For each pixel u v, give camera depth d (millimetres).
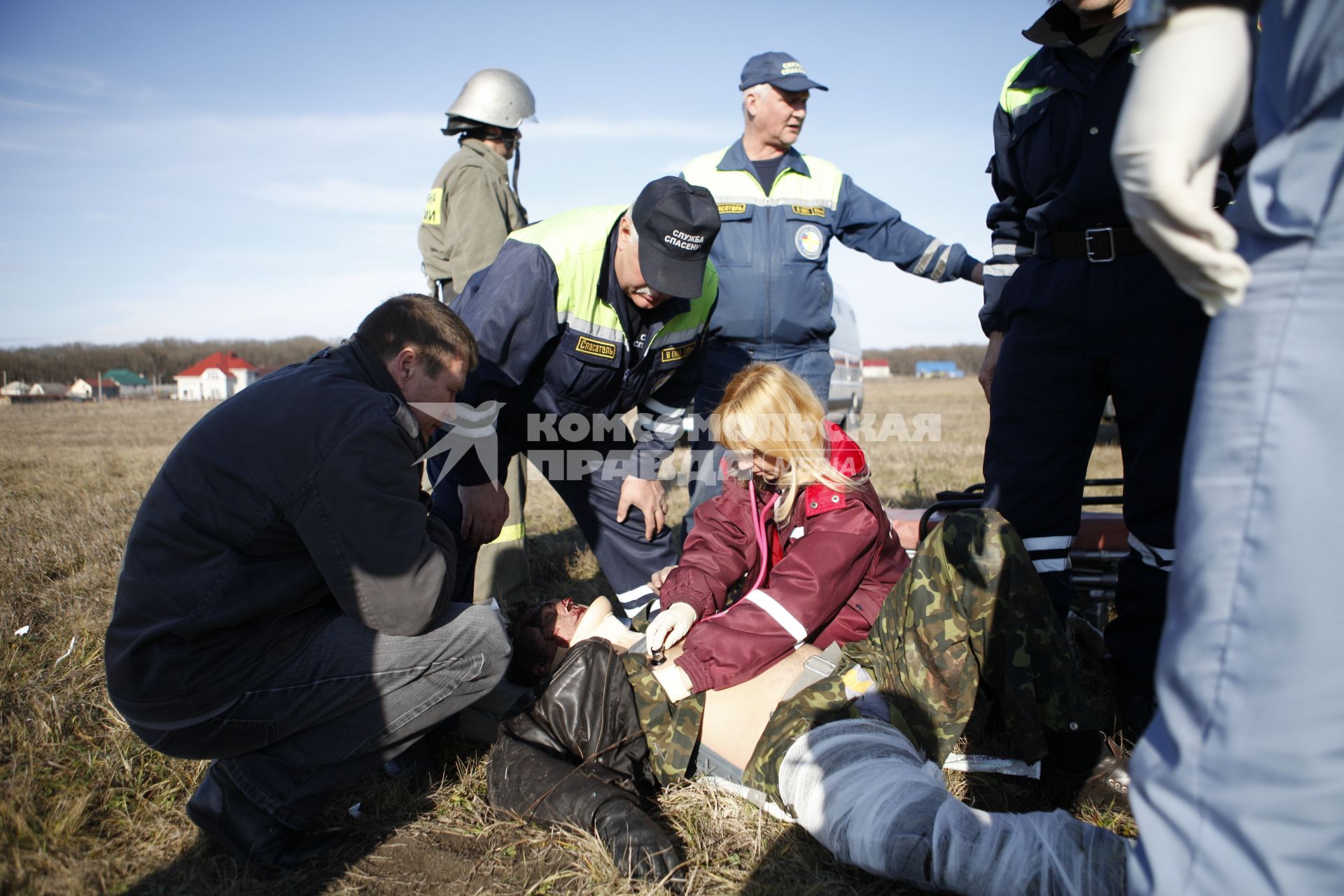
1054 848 1706
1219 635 1187
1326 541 1114
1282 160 1188
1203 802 1188
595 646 2361
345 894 2014
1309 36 1164
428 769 2551
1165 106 1104
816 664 2389
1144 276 2590
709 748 2416
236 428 2094
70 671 3031
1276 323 1158
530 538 5504
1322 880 1132
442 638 2252
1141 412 2660
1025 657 2162
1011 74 2949
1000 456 2896
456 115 4516
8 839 2064
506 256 2986
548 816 2193
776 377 2582
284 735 2143
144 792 2363
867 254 4289
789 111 3953
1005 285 2996
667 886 1984
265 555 2098
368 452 2086
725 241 4094
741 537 2814
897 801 1869
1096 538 3609
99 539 4988
